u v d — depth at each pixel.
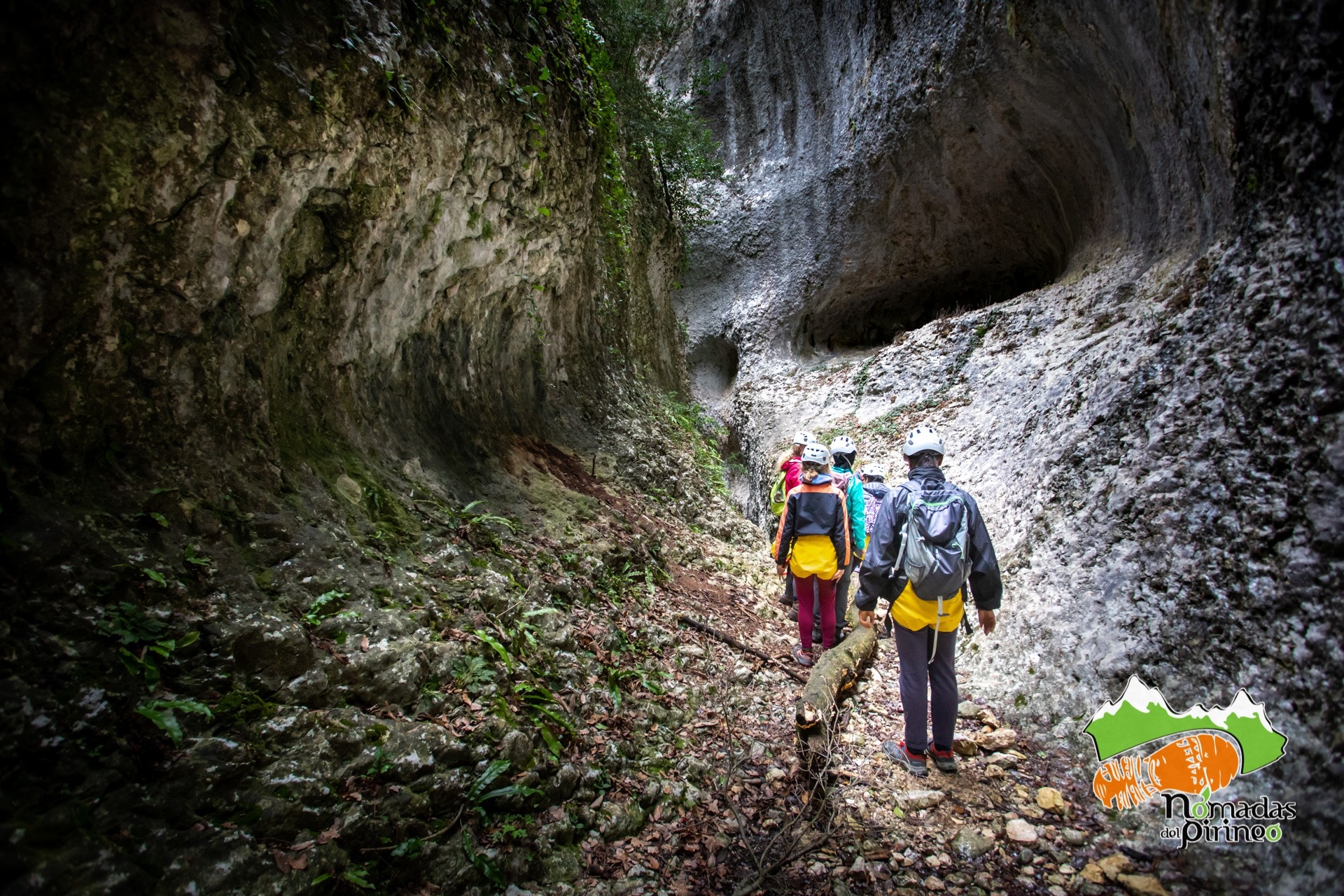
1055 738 3.09
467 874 1.96
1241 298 3.28
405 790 2.00
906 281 12.90
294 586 2.33
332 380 3.32
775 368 14.09
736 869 2.38
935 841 2.55
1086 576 3.46
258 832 1.70
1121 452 3.77
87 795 1.50
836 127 13.09
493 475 4.46
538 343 5.94
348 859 1.79
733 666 3.95
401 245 3.58
